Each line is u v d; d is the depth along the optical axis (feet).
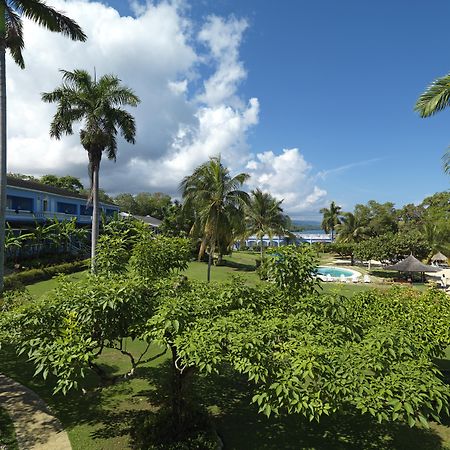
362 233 190.08
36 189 112.78
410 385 14.07
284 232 133.90
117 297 17.79
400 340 16.78
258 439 22.70
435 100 43.62
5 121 41.19
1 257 40.78
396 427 24.27
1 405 26.73
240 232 91.04
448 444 22.59
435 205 192.34
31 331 18.42
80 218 131.23
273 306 20.94
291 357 15.19
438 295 32.99
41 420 24.70
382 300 31.27
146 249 27.20
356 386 14.39
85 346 16.43
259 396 15.05
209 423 22.91
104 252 27.86
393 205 221.87
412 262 105.19
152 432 21.40
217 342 16.10
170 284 22.47
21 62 48.37
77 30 47.14
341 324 19.07
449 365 34.17
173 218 133.18
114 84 72.18
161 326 17.24
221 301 20.10
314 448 21.88
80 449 21.29
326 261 180.24
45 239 100.12
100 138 69.62
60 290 20.51
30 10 44.42
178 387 22.52
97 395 28.37
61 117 70.03
